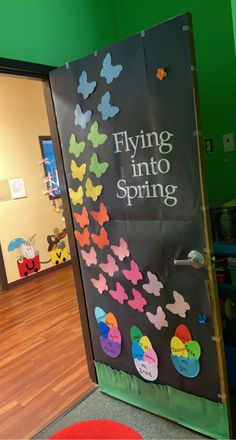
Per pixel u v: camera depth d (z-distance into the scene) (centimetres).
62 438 121
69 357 252
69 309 341
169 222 151
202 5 190
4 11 163
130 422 180
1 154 420
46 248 473
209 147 205
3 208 420
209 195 212
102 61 159
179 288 155
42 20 180
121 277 178
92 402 200
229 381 191
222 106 196
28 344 278
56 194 488
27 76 179
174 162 144
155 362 174
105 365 202
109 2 219
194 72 131
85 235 191
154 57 140
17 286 432
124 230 170
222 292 195
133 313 178
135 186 160
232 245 175
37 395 213
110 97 160
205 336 151
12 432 185
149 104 147
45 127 474
